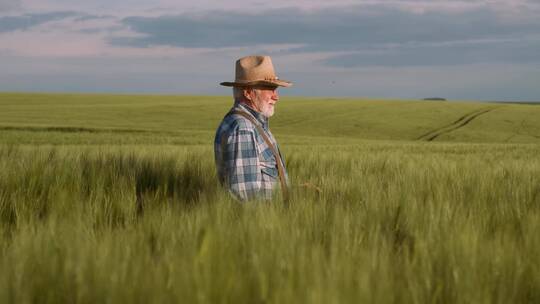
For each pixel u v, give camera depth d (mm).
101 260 1600
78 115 58938
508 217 2512
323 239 2086
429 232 2074
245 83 3307
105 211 2703
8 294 1400
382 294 1392
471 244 1889
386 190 3232
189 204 2803
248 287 1428
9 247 1989
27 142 30703
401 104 75188
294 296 1325
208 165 4469
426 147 21297
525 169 5184
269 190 3129
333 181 3617
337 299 1264
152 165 3879
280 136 42906
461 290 1546
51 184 3127
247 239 1888
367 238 2062
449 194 3090
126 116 59250
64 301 1469
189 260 1594
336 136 51344
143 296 1383
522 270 1723
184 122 55844
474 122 58812
